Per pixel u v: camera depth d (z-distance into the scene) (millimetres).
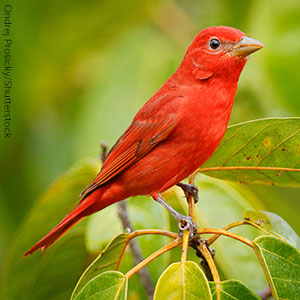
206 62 9641
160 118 9648
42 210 10312
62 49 12938
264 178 8859
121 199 10031
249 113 12062
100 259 7949
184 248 7309
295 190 13164
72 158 11781
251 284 9398
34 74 12922
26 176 12758
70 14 12773
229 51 9555
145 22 12648
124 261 10297
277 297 7148
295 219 12359
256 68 11812
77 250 10977
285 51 10977
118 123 11633
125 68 11961
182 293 6965
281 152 8484
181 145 9508
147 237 9625
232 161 8875
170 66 11938
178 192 10125
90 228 9922
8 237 12664
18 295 10844
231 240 9562
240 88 11938
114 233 9867
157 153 9688
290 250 7238
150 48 12133
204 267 8000
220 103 9531
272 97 11508
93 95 11859
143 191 9930
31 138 12953
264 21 11203
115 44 12508
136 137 9820
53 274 10945
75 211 9820
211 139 9398
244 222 7996
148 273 9438
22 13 12766
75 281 11000
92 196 9938
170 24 12516
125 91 11812
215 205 9781
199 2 13000
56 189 10102
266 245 7305
